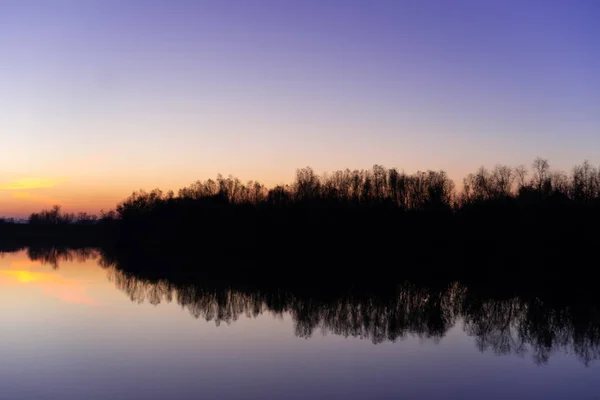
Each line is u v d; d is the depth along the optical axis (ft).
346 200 303.68
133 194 448.65
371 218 286.46
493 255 258.16
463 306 154.61
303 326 117.91
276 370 82.64
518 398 72.54
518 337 111.75
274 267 257.55
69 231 652.07
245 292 175.63
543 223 253.85
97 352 90.74
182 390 72.69
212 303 149.79
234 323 119.24
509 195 284.00
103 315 124.57
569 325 125.80
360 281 209.15
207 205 357.41
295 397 70.85
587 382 79.77
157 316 124.98
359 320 128.77
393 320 130.11
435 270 242.78
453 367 86.84
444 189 310.24
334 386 75.77
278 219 307.37
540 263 244.42
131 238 421.59
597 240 240.53
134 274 226.38
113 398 69.26
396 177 314.76
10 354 88.63
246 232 318.04
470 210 279.90
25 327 109.29
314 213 294.87
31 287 175.63
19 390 71.82
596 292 183.93
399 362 89.04
